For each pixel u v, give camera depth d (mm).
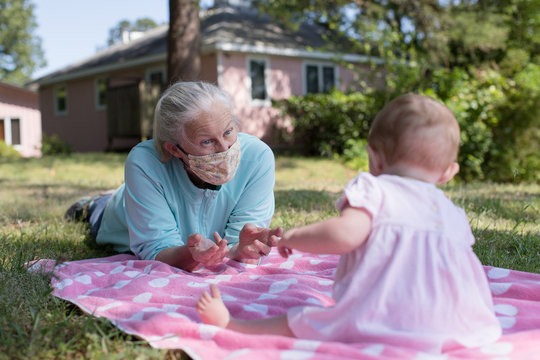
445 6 13773
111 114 17062
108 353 1690
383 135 1740
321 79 17250
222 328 1805
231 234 2949
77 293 2330
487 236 3521
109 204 3389
